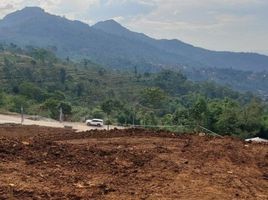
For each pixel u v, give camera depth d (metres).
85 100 106.56
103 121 58.38
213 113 55.47
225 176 11.93
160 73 146.38
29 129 35.81
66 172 11.08
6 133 31.52
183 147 15.65
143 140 17.27
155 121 63.81
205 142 17.09
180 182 10.95
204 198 9.80
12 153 12.30
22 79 115.25
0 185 9.34
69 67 148.25
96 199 9.20
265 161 14.49
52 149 13.59
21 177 10.10
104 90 120.50
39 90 87.75
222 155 14.56
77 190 9.68
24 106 70.94
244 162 14.05
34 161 11.73
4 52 164.00
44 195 9.14
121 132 20.56
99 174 11.23
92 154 13.51
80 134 20.19
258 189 11.23
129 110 73.94
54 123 52.78
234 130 54.88
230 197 10.09
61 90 111.62
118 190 9.93
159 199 9.48
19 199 8.73
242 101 138.00
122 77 144.75
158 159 13.29
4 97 72.44
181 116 55.66
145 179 11.05
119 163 12.57
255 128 55.78
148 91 88.56
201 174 11.91
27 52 176.88
